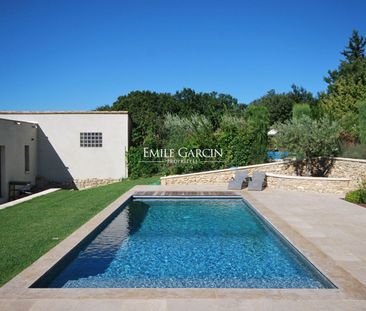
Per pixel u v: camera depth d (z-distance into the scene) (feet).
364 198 42.37
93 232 29.86
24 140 64.85
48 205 41.42
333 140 58.39
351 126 71.51
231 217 39.75
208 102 168.45
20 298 16.34
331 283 18.35
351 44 151.23
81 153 72.23
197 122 80.59
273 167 62.64
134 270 23.17
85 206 40.68
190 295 16.63
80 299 16.20
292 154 59.98
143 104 161.48
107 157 72.49
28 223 31.83
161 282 21.08
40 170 71.67
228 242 29.94
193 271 23.03
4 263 21.13
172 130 80.94
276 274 22.34
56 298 16.30
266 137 71.05
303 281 21.03
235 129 71.05
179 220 38.19
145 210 43.39
